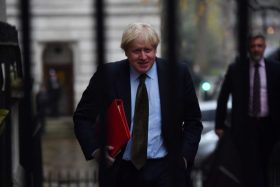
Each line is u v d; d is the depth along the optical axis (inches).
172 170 164.2
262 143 337.7
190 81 214.5
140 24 206.8
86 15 1348.4
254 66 335.9
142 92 206.7
